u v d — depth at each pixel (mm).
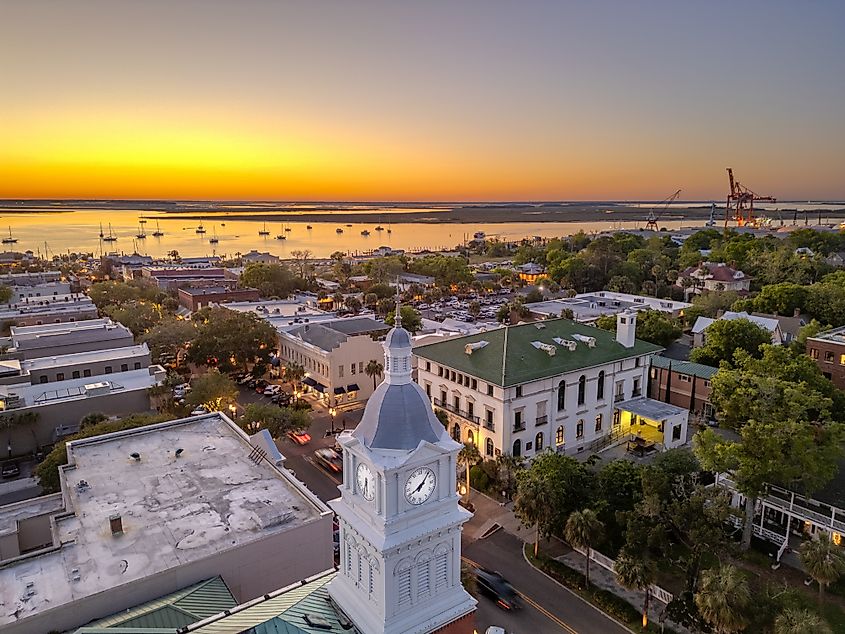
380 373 95688
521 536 55125
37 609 32375
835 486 54594
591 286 195375
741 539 52188
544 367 67438
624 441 73875
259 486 46250
